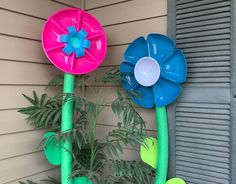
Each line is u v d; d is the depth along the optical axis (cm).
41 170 161
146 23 162
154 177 152
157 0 157
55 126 150
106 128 180
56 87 168
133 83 153
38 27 158
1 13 139
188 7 142
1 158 141
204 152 138
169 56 140
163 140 142
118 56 174
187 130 143
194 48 141
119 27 173
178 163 146
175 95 140
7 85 143
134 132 141
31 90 154
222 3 132
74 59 143
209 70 136
